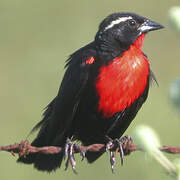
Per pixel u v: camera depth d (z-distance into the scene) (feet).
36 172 49.80
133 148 28.71
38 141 32.94
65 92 32.30
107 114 31.73
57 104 32.60
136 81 31.40
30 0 68.85
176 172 17.81
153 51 63.57
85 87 31.68
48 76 60.95
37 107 57.62
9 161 49.93
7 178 49.60
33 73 61.31
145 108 54.19
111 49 31.99
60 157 32.22
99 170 49.16
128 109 31.96
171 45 63.77
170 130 52.60
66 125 32.40
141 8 69.77
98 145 29.71
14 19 67.31
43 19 67.46
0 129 54.80
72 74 32.09
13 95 58.90
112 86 31.14
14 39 65.51
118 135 33.47
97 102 31.53
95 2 69.41
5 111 57.52
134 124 52.80
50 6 68.59
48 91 59.26
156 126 53.01
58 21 67.41
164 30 64.59
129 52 31.91
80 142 33.99
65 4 68.74
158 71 62.13
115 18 33.06
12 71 61.62
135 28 32.99
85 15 68.28
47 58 62.90
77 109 32.30
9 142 53.47
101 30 32.83
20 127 55.11
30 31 66.33
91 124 32.40
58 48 64.13
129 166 48.03
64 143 33.12
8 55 63.67
